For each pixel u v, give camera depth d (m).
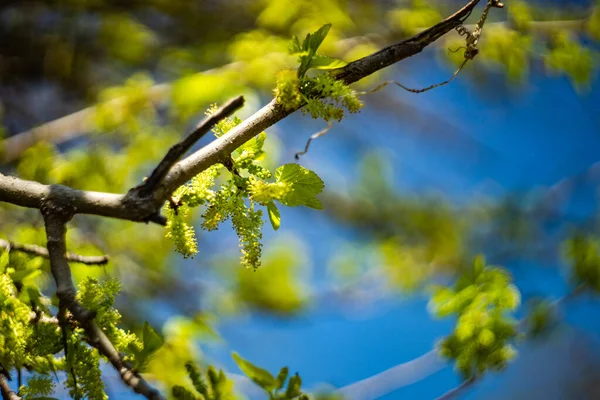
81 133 1.78
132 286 1.75
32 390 1.23
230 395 1.25
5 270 1.25
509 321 1.51
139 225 1.80
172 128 1.82
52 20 2.03
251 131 1.21
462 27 1.27
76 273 1.48
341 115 1.21
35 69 2.03
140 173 1.74
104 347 1.19
